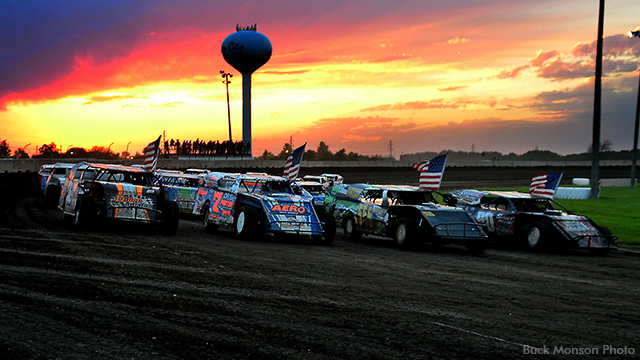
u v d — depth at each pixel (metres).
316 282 8.41
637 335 6.14
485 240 13.33
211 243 12.67
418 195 15.57
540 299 7.98
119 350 4.90
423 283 8.83
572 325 6.50
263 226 13.65
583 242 13.99
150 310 6.29
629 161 96.00
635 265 12.37
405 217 13.91
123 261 9.39
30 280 7.50
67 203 14.77
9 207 20.39
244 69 73.19
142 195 13.80
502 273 10.39
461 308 7.12
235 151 58.25
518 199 15.98
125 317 5.96
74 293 6.90
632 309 7.55
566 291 8.74
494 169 72.44
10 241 11.16
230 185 15.26
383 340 5.53
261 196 14.16
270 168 51.94
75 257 9.54
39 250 10.12
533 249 14.60
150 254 10.34
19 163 34.28
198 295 7.12
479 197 16.88
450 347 5.40
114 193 13.46
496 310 7.11
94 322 5.72
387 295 7.72
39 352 4.75
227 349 5.04
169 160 44.75
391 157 119.06
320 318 6.26
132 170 14.73
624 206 25.45
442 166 16.95
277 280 8.41
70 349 4.87
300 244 13.72
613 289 9.12
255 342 5.28
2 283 7.25
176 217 13.81
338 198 17.12
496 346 5.51
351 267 10.15
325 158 95.69
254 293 7.40
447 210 13.92
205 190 17.20
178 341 5.22
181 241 12.70
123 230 14.24
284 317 6.23
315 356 4.95
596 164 30.59
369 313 6.61
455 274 9.96
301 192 15.48
